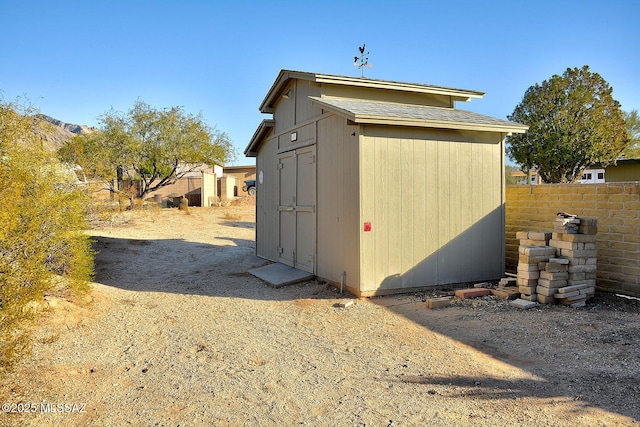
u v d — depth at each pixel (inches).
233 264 415.5
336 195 306.7
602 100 711.1
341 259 302.7
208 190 1017.5
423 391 151.7
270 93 393.7
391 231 289.9
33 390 147.9
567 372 163.6
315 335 215.8
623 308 250.4
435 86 355.3
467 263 316.8
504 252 330.6
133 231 582.6
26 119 292.2
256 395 150.7
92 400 145.5
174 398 148.3
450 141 309.6
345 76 323.6
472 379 160.6
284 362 181.0
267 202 431.5
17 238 168.2
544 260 263.0
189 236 576.4
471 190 317.4
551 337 202.4
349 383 159.6
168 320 240.2
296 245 368.2
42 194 198.5
